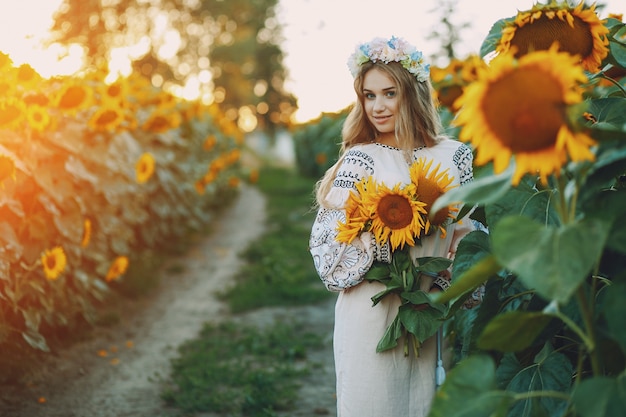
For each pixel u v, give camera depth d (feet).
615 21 8.88
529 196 7.02
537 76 5.18
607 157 5.47
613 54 8.42
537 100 5.14
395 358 8.80
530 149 5.25
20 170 14.38
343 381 9.05
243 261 30.14
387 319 8.86
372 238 8.79
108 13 77.66
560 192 5.61
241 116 168.04
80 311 17.47
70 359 16.08
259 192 64.18
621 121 7.38
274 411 13.52
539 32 7.36
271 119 186.70
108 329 18.86
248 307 22.09
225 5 114.83
